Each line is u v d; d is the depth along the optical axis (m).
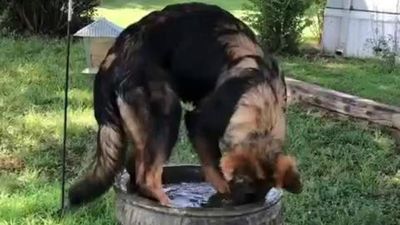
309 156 3.32
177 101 1.88
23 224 2.55
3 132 3.52
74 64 4.87
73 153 3.32
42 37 5.98
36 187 2.86
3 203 2.66
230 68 1.87
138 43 1.89
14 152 3.29
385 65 5.43
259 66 1.84
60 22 6.08
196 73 1.91
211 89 1.90
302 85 4.25
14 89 4.25
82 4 6.09
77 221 2.57
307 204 2.82
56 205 2.67
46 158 3.22
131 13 8.15
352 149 3.46
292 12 5.79
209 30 1.94
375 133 3.69
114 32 3.78
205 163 1.87
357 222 2.69
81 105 4.00
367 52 5.91
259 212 1.71
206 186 1.98
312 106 4.10
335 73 5.18
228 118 1.78
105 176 1.91
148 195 1.85
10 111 3.84
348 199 2.91
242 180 1.71
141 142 1.86
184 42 1.92
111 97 1.88
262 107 1.76
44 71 4.65
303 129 3.67
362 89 4.67
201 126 1.83
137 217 1.72
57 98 4.11
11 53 5.21
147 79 1.85
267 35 5.83
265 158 1.70
